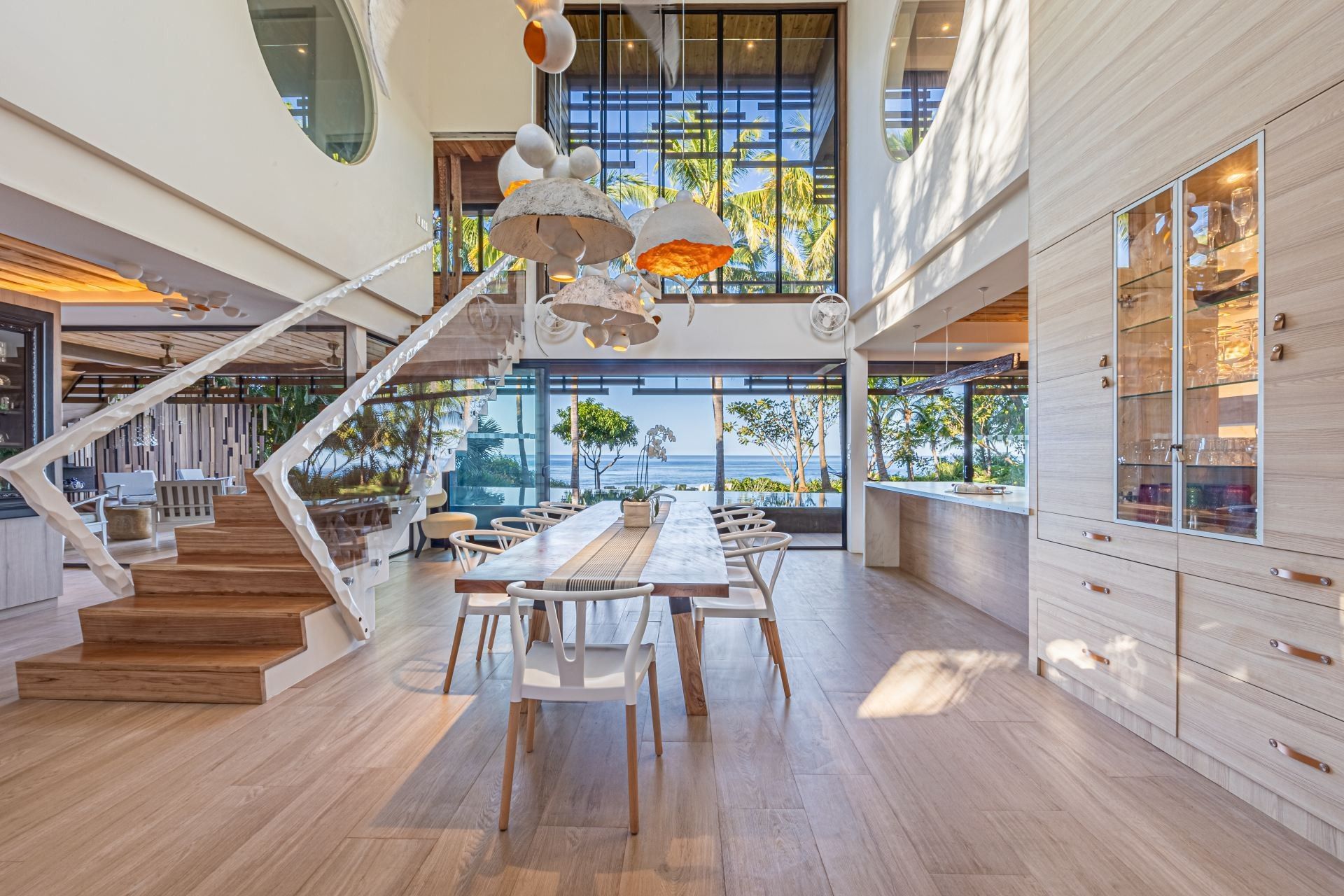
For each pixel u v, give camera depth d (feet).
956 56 14.78
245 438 38.81
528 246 6.74
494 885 5.62
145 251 11.35
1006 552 14.55
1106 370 9.25
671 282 25.26
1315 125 6.14
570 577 7.90
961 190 14.51
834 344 25.04
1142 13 8.48
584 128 26.91
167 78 10.94
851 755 8.07
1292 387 6.41
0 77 8.13
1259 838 6.33
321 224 15.85
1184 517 7.83
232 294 14.44
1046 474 10.83
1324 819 6.10
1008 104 12.46
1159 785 7.36
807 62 26.61
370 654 12.34
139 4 10.32
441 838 6.31
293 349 16.89
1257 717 6.83
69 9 9.07
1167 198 8.09
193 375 11.52
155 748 8.31
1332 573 6.01
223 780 7.47
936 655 12.17
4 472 9.60
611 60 26.96
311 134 15.65
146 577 12.05
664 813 6.76
